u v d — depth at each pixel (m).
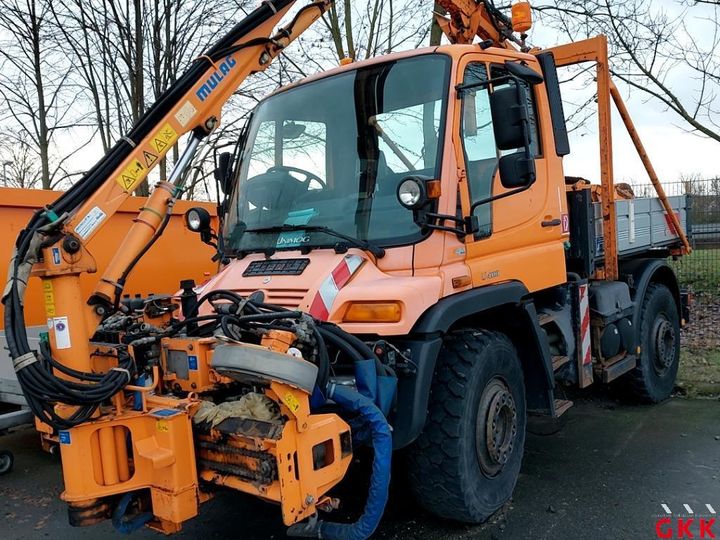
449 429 3.42
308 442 2.71
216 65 3.82
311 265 3.50
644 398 6.04
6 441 5.72
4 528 3.92
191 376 2.99
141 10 11.44
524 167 3.51
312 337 2.87
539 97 4.53
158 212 3.53
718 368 7.07
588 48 5.93
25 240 2.94
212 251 7.29
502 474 3.79
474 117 3.85
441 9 6.63
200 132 3.83
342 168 3.86
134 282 6.35
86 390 2.83
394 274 3.44
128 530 2.96
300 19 4.26
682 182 12.05
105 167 3.35
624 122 6.46
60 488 4.56
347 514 3.97
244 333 3.12
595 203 5.66
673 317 6.54
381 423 2.87
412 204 3.24
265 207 4.05
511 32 5.90
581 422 5.63
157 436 2.86
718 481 4.23
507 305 3.91
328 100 4.08
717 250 12.20
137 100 11.50
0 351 5.04
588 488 4.21
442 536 3.64
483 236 3.79
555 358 4.68
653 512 3.83
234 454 2.80
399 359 3.19
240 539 3.69
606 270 5.84
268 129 4.32
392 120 3.78
